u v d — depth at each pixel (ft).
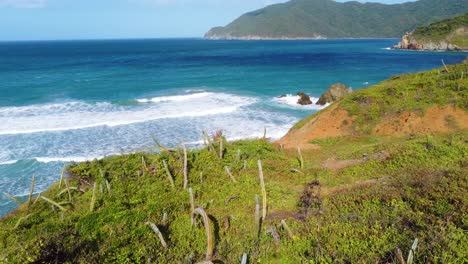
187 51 516.73
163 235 34.99
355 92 102.58
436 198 33.78
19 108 129.08
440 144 55.26
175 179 50.57
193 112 126.41
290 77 219.20
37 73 231.09
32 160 81.66
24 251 30.86
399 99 86.33
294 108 136.46
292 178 51.57
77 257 30.78
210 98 154.30
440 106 77.00
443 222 29.17
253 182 47.96
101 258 30.63
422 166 47.03
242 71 251.80
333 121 85.51
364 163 54.44
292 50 525.34
